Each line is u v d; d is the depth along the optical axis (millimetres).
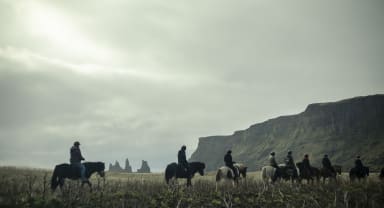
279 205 19188
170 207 17750
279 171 30188
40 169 38969
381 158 181375
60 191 21516
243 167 33000
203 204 18234
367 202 20625
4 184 19500
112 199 17906
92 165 24875
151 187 22875
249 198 19719
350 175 33375
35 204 15281
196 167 30609
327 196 21688
